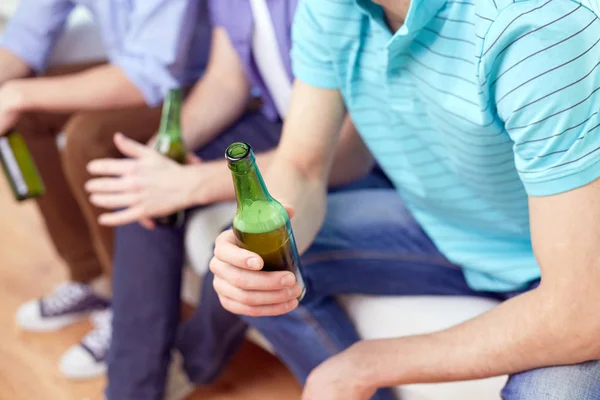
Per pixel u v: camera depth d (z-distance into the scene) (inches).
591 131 31.5
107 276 77.6
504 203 42.1
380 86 42.4
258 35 60.0
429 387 45.6
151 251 58.7
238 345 61.6
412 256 49.5
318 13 41.9
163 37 64.6
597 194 32.0
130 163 57.4
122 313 60.2
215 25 64.2
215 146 65.1
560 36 31.0
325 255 49.6
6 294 86.1
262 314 39.8
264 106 66.9
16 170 67.9
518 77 32.3
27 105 67.0
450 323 47.3
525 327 35.0
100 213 68.2
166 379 62.6
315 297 48.9
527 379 35.8
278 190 45.4
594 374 34.4
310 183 46.7
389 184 59.2
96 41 78.4
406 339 40.1
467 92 36.1
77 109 67.4
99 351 72.3
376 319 49.8
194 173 56.2
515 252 45.6
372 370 40.1
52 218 77.2
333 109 45.6
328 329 48.7
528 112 32.4
